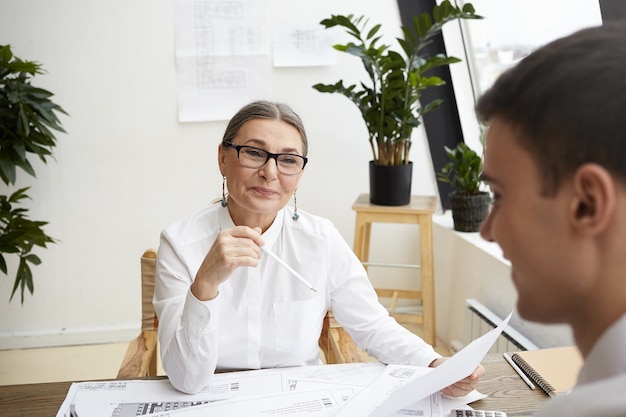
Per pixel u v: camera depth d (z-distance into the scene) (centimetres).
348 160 345
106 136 324
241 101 330
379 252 361
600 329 49
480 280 284
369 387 125
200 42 322
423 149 353
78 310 339
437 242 337
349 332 167
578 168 45
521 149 48
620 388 42
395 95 290
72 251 333
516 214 49
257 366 155
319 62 332
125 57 318
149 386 130
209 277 126
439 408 118
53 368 314
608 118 44
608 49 46
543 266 49
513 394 125
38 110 281
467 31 327
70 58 314
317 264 160
